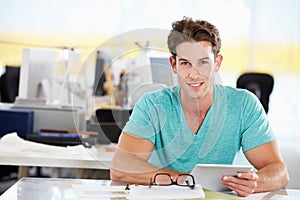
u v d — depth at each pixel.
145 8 5.67
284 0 5.71
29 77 3.66
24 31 5.67
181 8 5.68
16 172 3.62
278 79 5.72
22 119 3.15
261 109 2.17
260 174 1.95
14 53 5.66
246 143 2.13
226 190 1.83
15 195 1.64
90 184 1.82
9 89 4.40
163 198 1.61
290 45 5.72
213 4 5.67
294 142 5.68
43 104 3.36
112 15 5.67
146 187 1.70
